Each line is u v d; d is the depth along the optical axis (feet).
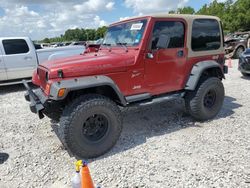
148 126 16.05
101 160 12.17
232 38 47.65
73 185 9.00
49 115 13.19
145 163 11.67
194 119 16.70
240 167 10.93
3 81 28.73
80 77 12.09
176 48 14.84
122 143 13.82
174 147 13.06
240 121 16.14
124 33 14.97
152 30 13.74
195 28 15.53
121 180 10.48
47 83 11.91
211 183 9.96
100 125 12.51
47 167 11.83
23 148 13.80
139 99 13.91
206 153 12.25
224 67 17.89
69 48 31.32
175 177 10.49
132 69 13.41
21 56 28.89
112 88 12.59
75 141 11.70
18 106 22.25
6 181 10.89
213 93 16.38
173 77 15.10
